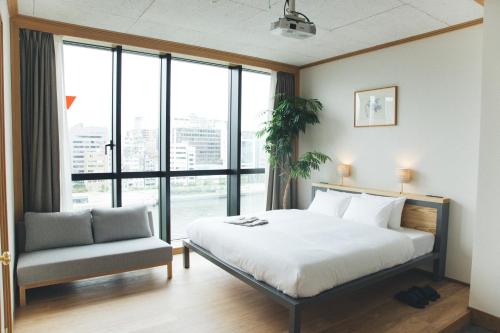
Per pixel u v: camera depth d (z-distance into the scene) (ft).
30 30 11.62
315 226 12.21
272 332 8.82
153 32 12.78
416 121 13.19
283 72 17.58
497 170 9.32
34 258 10.49
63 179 12.48
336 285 8.89
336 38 13.25
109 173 14.10
